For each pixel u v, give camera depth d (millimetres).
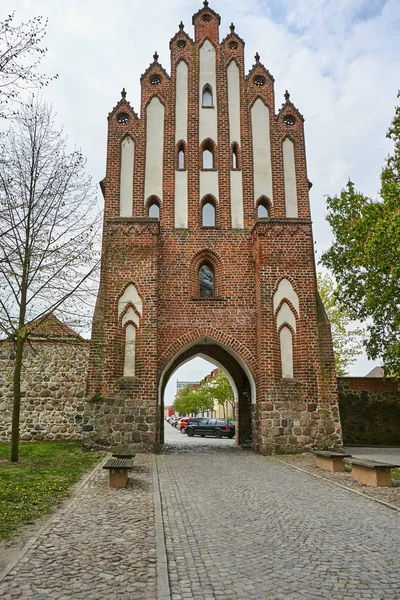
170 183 20875
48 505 8953
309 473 13453
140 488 10922
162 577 5555
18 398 14617
